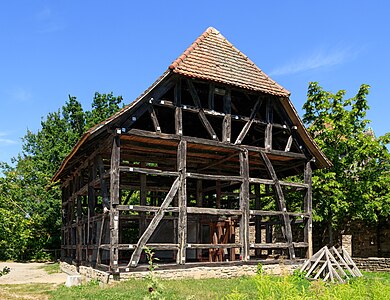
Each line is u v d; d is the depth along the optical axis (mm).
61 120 34812
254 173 21125
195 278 14656
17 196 27922
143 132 14570
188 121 18297
